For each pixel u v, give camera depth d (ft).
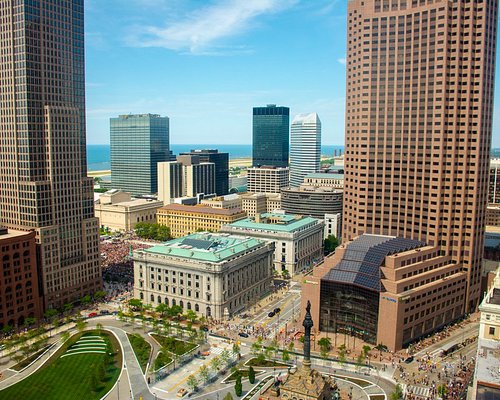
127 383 566.77
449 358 638.53
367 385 564.71
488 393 374.22
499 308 502.79
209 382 569.64
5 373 589.32
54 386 557.74
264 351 643.04
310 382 495.82
